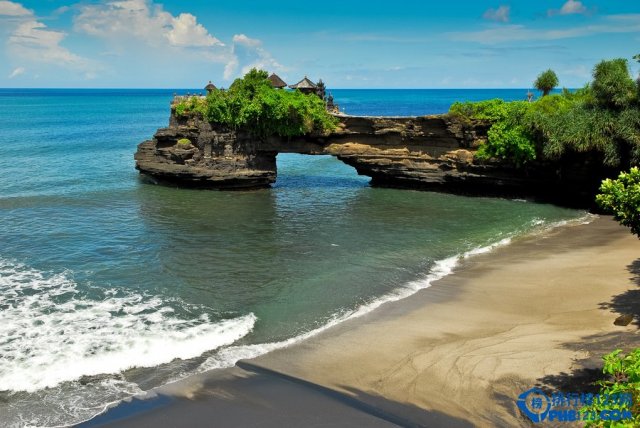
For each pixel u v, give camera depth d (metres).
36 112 164.62
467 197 47.09
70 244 31.28
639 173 20.52
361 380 16.23
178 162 50.62
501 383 15.39
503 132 44.88
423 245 31.69
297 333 20.06
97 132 102.38
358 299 23.41
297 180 56.47
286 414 14.57
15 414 14.78
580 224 36.72
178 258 29.06
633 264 26.27
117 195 46.41
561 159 43.12
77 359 17.94
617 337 17.72
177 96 53.56
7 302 22.73
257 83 50.69
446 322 20.52
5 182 50.69
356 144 50.97
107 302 22.98
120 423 14.28
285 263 28.38
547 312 21.11
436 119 47.31
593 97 42.28
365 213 40.59
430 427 13.77
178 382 16.28
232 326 20.62
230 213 40.38
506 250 30.47
